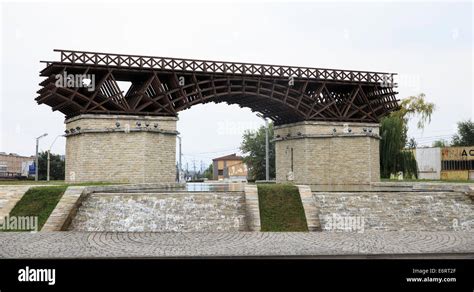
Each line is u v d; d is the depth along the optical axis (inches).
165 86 1831.9
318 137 1978.3
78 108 1619.1
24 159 3991.1
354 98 2033.7
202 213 1083.3
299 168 2017.7
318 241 891.4
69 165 1720.0
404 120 2834.6
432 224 1143.6
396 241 896.9
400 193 1220.5
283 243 866.1
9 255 745.0
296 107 1945.1
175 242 872.3
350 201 1175.6
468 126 3540.8
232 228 1059.3
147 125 1649.9
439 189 1355.8
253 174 3742.6
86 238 905.5
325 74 1978.3
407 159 2359.7
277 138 2164.1
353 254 755.4
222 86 1822.1
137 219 1054.4
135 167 1627.7
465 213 1197.7
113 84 1633.9
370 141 2011.6
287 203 1146.0
